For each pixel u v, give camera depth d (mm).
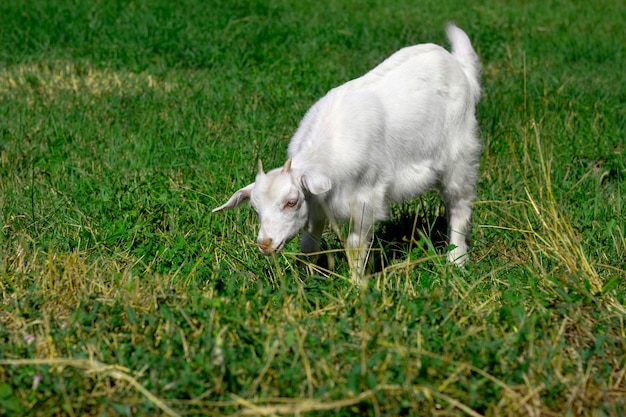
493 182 7402
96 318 4660
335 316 4723
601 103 9266
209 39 11664
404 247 6508
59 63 10789
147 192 6859
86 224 6277
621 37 12711
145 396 4020
